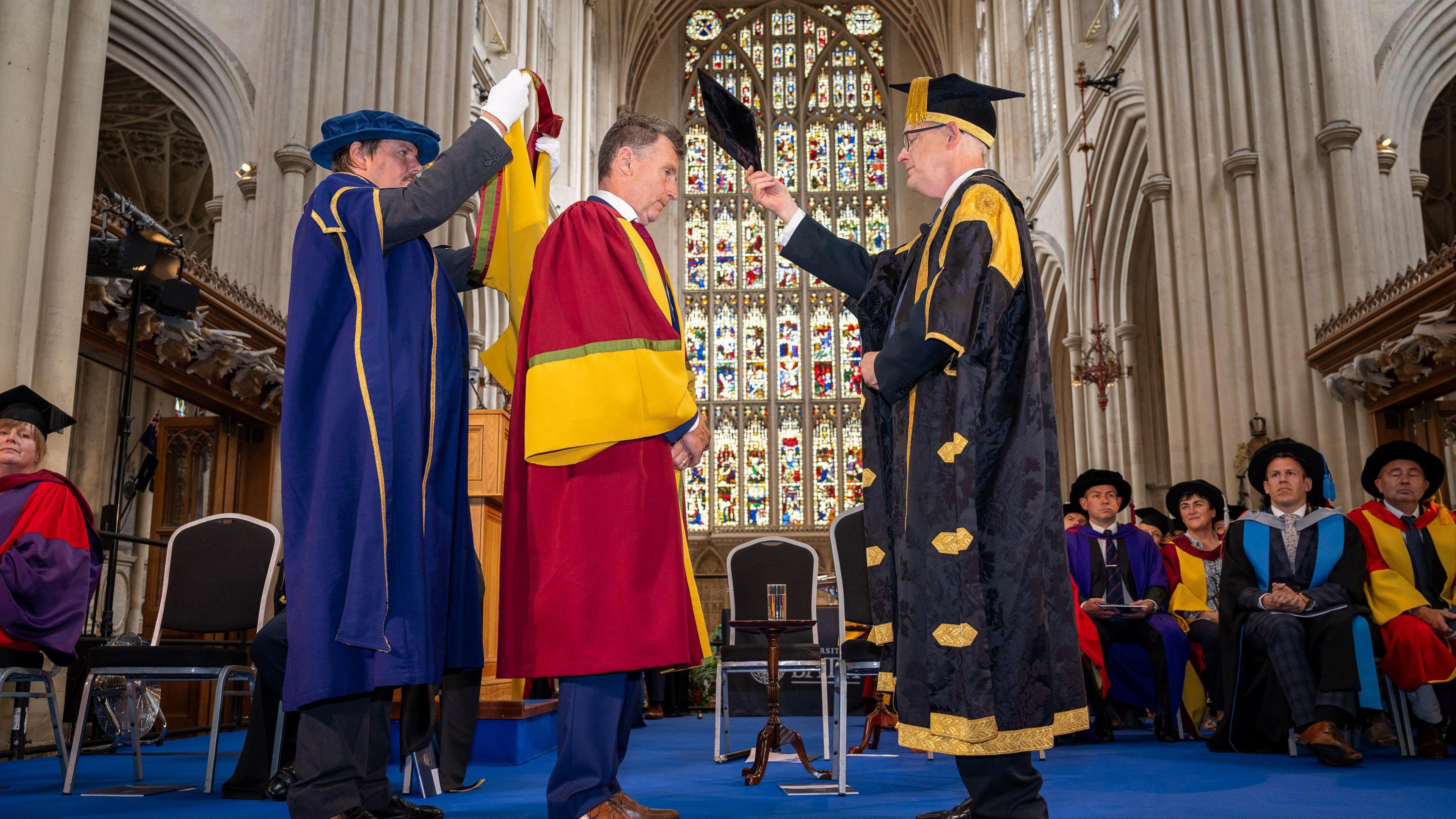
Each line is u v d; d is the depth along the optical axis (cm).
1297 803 400
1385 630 583
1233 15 1361
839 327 3134
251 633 875
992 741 253
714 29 3378
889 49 3347
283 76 1219
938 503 264
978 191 279
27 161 655
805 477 3027
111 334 819
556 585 269
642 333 278
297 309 273
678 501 288
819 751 634
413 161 313
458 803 406
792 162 3281
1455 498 1120
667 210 3194
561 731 275
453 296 307
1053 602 268
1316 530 591
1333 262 1234
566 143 2403
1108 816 366
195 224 1881
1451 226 1812
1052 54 2166
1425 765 539
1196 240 1383
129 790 460
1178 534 1022
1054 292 2330
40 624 469
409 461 272
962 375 265
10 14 657
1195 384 1362
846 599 512
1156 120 1492
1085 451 2022
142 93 1611
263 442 1073
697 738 798
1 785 484
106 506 707
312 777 261
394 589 261
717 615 2888
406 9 1366
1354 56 1277
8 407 507
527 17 2106
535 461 274
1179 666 709
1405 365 1035
